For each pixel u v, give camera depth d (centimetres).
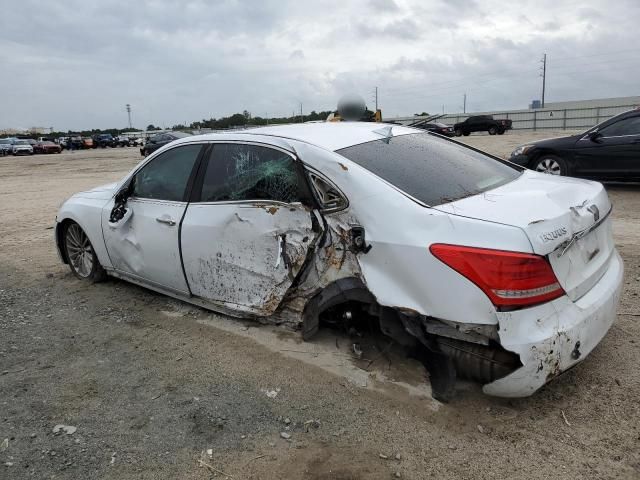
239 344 394
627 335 378
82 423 312
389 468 265
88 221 519
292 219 354
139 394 340
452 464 266
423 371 342
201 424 306
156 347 402
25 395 344
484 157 409
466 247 278
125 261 488
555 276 277
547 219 279
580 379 330
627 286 470
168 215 432
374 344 370
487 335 280
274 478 262
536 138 3203
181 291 442
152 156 459
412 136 409
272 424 304
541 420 295
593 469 258
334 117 584
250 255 380
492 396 311
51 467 275
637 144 906
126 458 281
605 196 346
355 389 330
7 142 5316
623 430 283
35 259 670
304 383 340
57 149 5244
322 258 343
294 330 388
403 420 300
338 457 275
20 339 429
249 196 381
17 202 1278
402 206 307
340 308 367
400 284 304
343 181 329
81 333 435
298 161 353
